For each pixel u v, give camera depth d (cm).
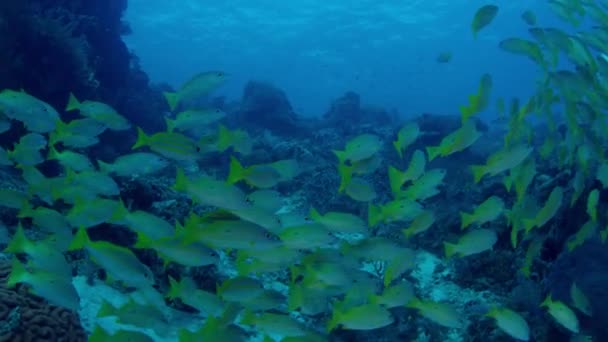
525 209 261
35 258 194
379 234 391
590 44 280
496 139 695
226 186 191
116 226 300
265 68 2628
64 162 267
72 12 579
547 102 282
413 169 266
